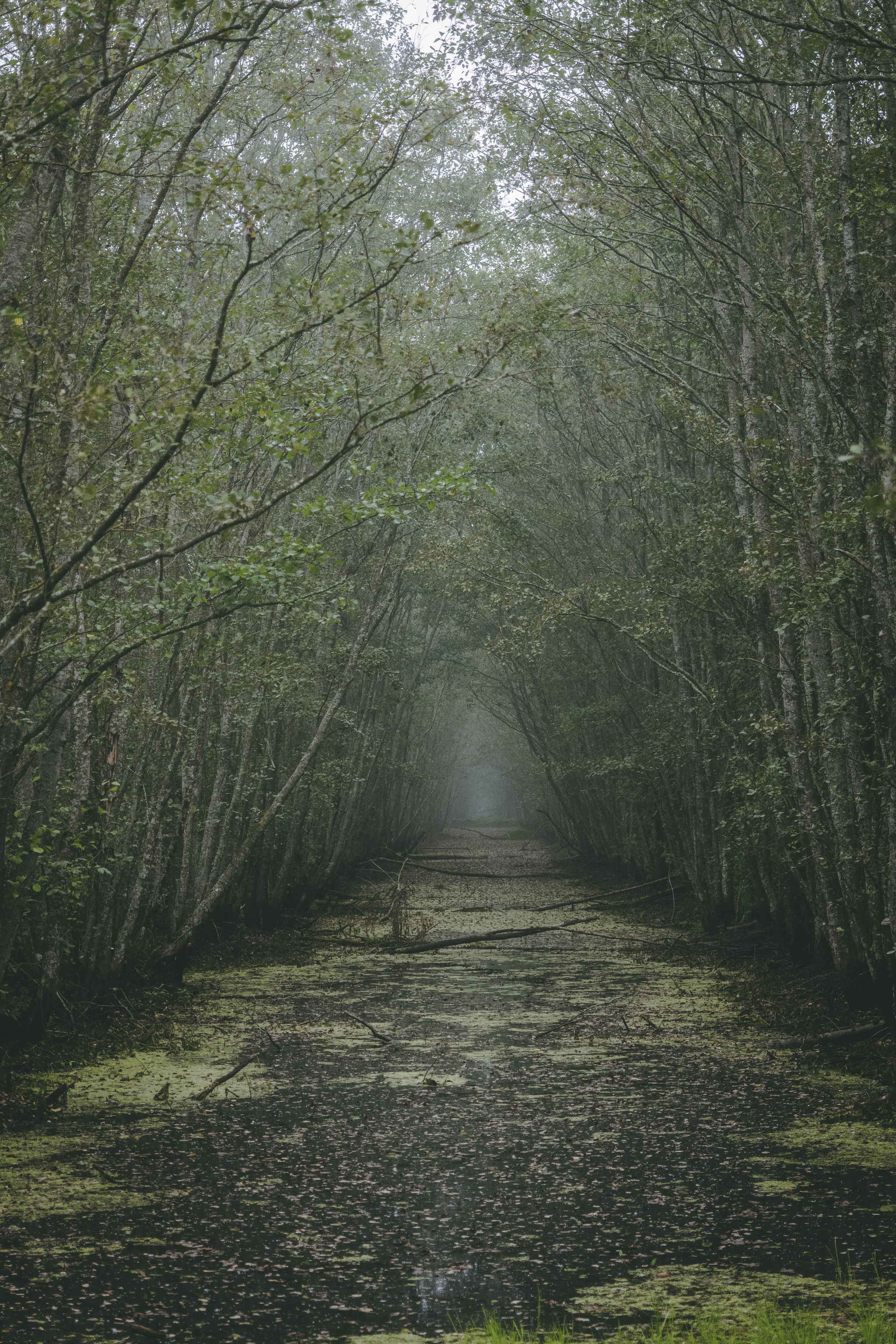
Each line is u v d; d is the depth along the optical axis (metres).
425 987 19.31
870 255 11.63
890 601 11.40
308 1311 6.45
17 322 7.80
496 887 40.09
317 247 17.39
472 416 24.89
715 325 16.59
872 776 12.74
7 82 8.95
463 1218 7.98
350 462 11.01
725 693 22.23
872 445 4.74
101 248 11.88
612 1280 6.88
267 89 13.54
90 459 10.22
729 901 24.78
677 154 15.35
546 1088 11.92
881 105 12.69
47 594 8.14
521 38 15.41
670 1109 11.02
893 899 12.27
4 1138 9.95
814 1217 7.95
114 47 8.69
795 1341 5.82
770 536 13.70
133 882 16.38
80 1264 7.13
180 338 9.36
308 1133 10.16
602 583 26.47
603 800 39.94
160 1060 13.17
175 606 10.12
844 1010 15.34
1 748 10.41
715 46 13.24
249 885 26.00
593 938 26.23
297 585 13.52
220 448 10.49
